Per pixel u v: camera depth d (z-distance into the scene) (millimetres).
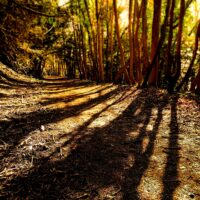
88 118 6871
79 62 31203
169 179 3555
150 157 4277
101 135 5402
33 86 14836
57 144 4805
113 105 8734
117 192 3225
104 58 26469
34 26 12930
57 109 7984
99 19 20766
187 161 4113
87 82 21359
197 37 11281
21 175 3617
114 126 6105
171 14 11250
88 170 3799
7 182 3432
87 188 3311
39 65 27484
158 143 4926
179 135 5375
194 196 3150
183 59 20828
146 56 13648
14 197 3098
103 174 3686
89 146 4746
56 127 5918
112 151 4523
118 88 13469
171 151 4523
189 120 6453
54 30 22734
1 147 4578
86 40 31078
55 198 3086
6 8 11562
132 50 14969
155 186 3375
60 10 12898
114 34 25797
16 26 12289
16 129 5641
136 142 4984
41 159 4141
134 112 7543
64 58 38188
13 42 12797
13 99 9273
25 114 7027
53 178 3549
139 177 3609
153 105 8359
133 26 14461
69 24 23719
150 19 20078
